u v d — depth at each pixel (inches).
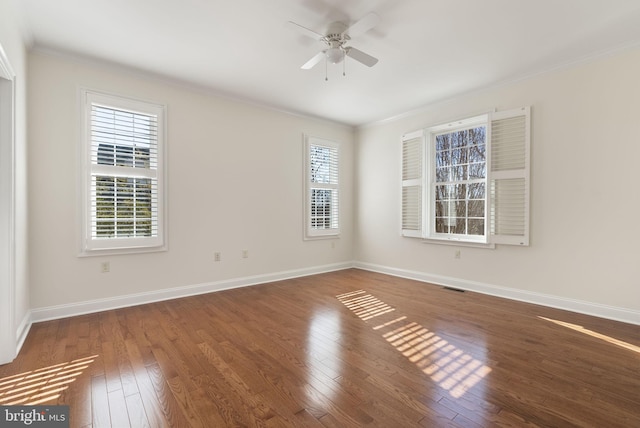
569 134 129.0
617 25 102.0
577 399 69.2
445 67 132.0
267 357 89.0
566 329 109.6
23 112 103.8
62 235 120.0
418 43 113.2
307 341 100.0
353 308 133.3
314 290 162.7
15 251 90.2
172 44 113.3
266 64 128.9
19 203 97.1
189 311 128.6
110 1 89.2
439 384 75.4
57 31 104.5
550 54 121.6
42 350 92.6
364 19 88.0
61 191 119.5
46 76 116.4
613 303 119.1
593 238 123.6
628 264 115.9
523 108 140.1
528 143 138.7
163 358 88.1
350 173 224.2
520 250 144.1
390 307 134.7
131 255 136.0
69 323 114.0
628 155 115.5
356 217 225.0
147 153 138.8
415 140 187.0
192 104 152.3
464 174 170.4
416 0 90.0
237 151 168.1
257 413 64.6
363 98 167.8
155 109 141.0
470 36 108.8
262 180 178.4
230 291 160.2
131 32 105.4
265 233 179.8
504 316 123.0
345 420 62.4
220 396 70.4
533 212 139.2
